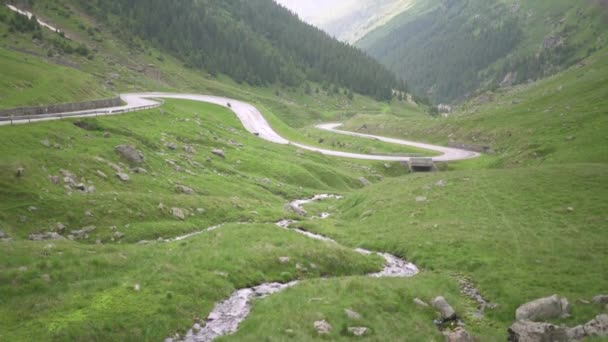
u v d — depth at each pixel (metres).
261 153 104.44
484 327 26.16
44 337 21.55
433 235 44.66
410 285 31.30
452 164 115.94
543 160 80.62
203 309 26.72
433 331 24.94
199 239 40.81
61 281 28.09
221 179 75.88
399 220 52.72
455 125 158.75
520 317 25.77
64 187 48.41
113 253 33.66
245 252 36.06
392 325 25.05
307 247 38.91
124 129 79.25
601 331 21.91
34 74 98.25
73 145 62.50
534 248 37.50
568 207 45.16
